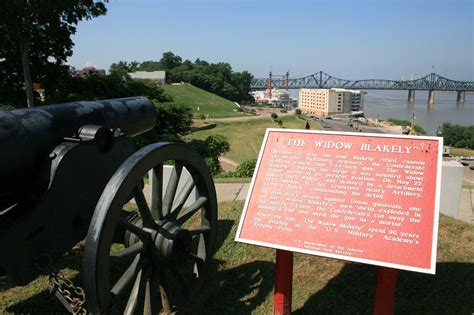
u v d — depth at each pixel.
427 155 2.69
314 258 3.93
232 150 43.16
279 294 3.02
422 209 2.56
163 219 2.98
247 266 3.95
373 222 2.62
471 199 6.21
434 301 3.28
